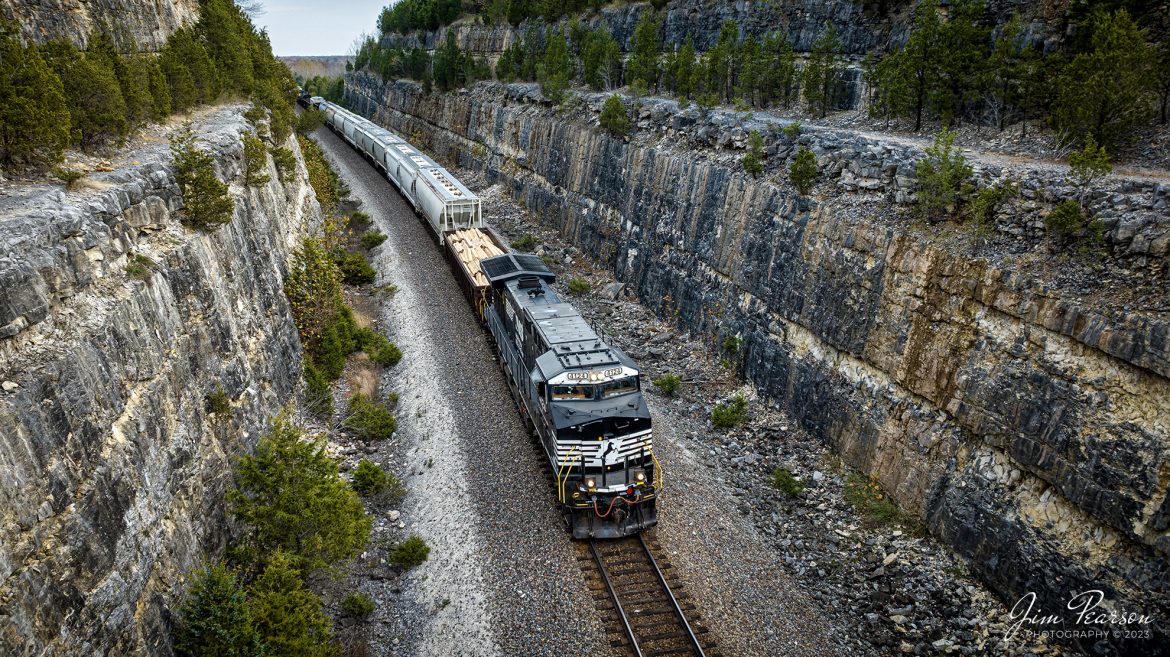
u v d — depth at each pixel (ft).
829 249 68.69
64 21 75.66
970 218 56.59
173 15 109.09
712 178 90.63
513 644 46.91
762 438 72.38
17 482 29.17
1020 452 49.16
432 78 219.82
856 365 66.08
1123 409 43.09
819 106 95.14
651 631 47.55
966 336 53.78
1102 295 45.21
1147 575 41.45
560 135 138.41
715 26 125.90
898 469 59.67
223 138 71.15
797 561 55.67
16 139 42.88
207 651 38.09
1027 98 67.05
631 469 58.03
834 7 101.35
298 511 45.14
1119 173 54.29
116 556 35.01
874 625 49.26
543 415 60.44
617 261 116.16
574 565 53.67
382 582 53.72
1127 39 56.24
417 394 80.02
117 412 37.65
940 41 74.69
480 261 91.91
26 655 27.99
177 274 48.75
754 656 46.01
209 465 48.08
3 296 30.78
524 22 194.29
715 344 88.28
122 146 58.80
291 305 82.69
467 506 60.75
